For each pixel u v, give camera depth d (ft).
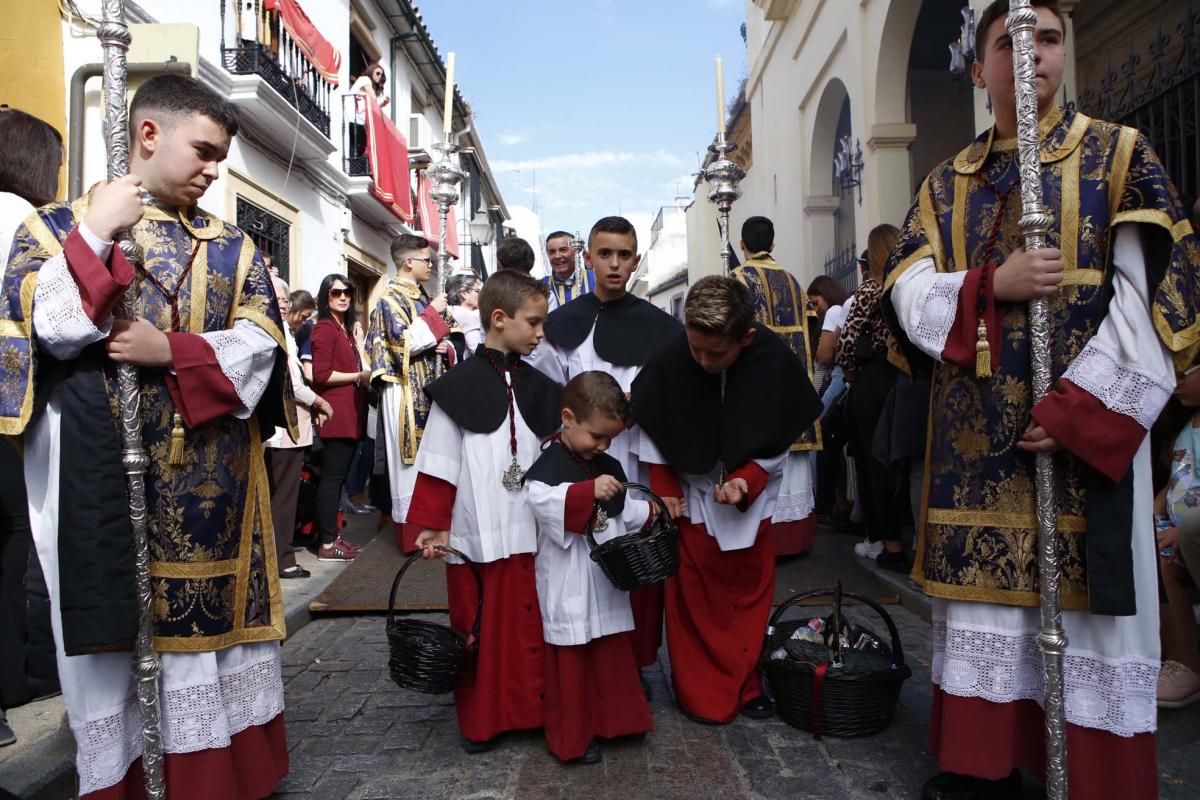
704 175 18.15
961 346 7.42
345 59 37.06
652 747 9.70
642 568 8.71
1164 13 18.54
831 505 21.95
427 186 48.19
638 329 12.22
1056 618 6.89
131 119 7.48
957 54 22.41
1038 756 7.47
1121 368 6.84
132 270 6.79
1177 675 10.14
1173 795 8.19
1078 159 7.32
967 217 7.87
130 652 7.25
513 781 8.93
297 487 17.48
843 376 18.39
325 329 19.43
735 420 10.05
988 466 7.45
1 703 9.86
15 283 6.71
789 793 8.56
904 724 10.20
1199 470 10.23
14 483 9.92
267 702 8.14
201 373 7.29
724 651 10.48
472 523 9.65
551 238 20.44
